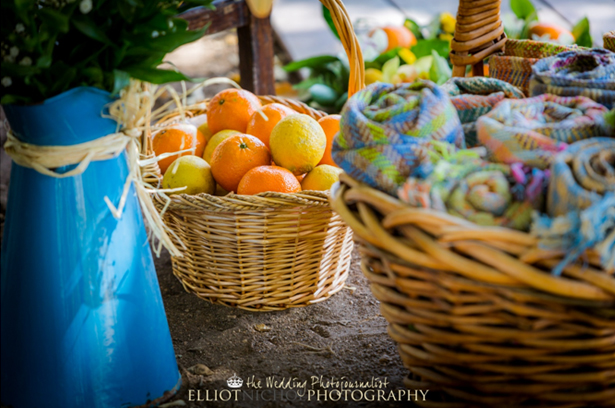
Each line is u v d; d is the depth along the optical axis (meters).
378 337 1.21
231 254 1.22
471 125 1.08
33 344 1.04
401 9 2.87
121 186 1.05
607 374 0.98
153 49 1.01
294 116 1.26
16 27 0.97
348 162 1.02
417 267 0.97
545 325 0.96
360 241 1.02
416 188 0.96
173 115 1.42
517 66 1.20
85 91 0.99
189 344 1.20
